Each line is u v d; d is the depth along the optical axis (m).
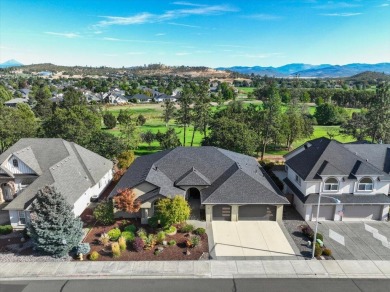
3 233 30.58
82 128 54.38
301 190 34.94
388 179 33.09
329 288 22.88
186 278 23.97
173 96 175.88
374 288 22.92
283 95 143.75
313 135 81.44
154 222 31.09
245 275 24.38
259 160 56.44
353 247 28.39
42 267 25.20
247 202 32.38
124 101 156.50
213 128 57.50
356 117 65.56
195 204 36.94
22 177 37.41
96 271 24.69
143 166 39.75
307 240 29.67
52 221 26.30
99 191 41.16
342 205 33.16
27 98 150.88
